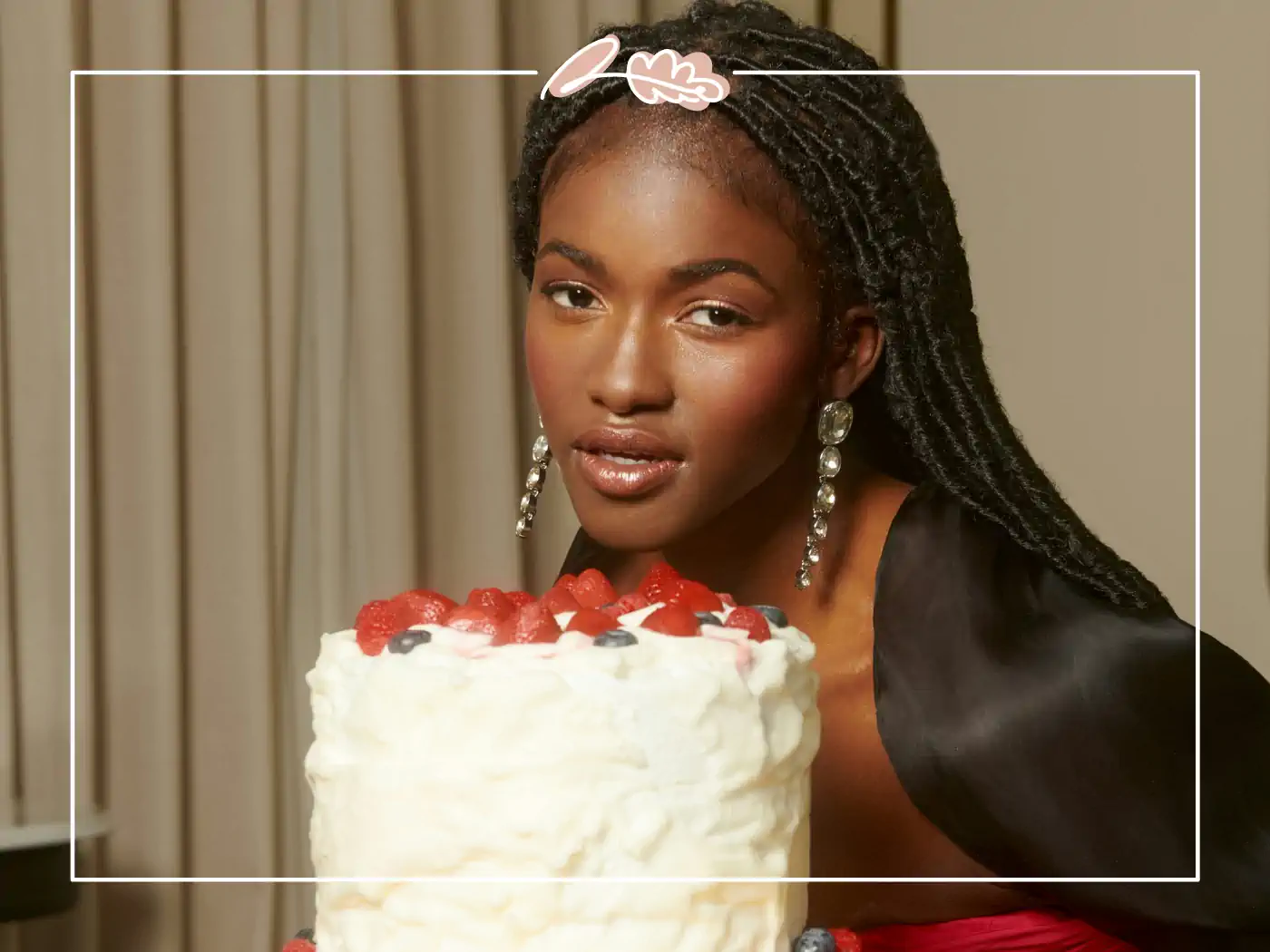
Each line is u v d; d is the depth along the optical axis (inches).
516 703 40.0
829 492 54.4
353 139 125.5
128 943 124.3
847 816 54.3
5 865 90.0
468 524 128.7
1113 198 123.7
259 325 125.1
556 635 42.6
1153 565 122.8
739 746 41.2
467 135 126.9
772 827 42.1
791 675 43.6
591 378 50.6
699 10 57.7
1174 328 121.3
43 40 120.1
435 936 40.3
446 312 127.9
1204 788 49.6
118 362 123.0
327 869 43.1
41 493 122.0
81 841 116.6
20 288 121.1
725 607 47.3
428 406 128.1
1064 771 49.9
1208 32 118.1
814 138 50.6
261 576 125.7
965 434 54.2
